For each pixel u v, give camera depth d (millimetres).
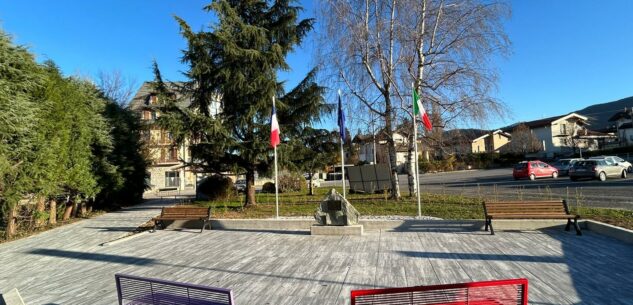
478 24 15211
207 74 16547
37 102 13250
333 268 7199
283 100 17000
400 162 59344
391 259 7676
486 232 10039
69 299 6164
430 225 10883
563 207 9781
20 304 4484
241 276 6949
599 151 51125
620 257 7188
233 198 21875
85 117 16297
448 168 56781
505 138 67688
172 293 4039
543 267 6723
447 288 3541
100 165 18469
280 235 10875
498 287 3641
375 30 16062
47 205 15977
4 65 11648
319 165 17562
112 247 10336
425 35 16250
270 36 16844
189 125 15484
